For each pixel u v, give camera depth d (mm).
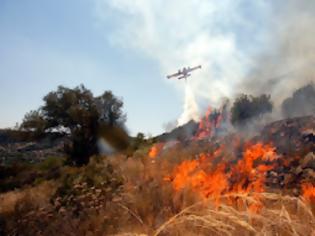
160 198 6582
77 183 8523
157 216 5738
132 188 7762
